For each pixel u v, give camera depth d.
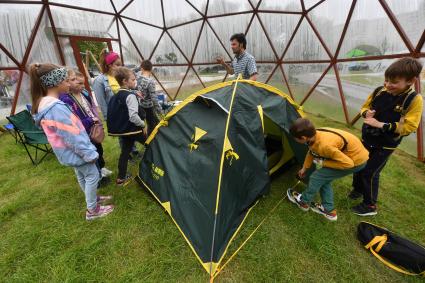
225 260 2.38
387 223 2.83
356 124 6.10
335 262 2.35
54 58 7.55
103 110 3.93
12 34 6.56
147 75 4.48
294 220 2.88
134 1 8.54
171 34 9.48
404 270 2.26
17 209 3.20
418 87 4.26
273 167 3.74
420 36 4.24
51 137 2.33
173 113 3.43
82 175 2.83
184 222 2.67
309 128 2.35
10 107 6.80
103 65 3.82
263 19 8.02
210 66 9.52
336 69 6.44
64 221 2.94
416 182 3.62
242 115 2.86
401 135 2.41
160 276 2.25
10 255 2.48
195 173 2.78
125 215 3.01
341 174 2.57
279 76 8.48
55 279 2.23
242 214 2.84
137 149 4.78
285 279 2.21
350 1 5.64
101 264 2.38
